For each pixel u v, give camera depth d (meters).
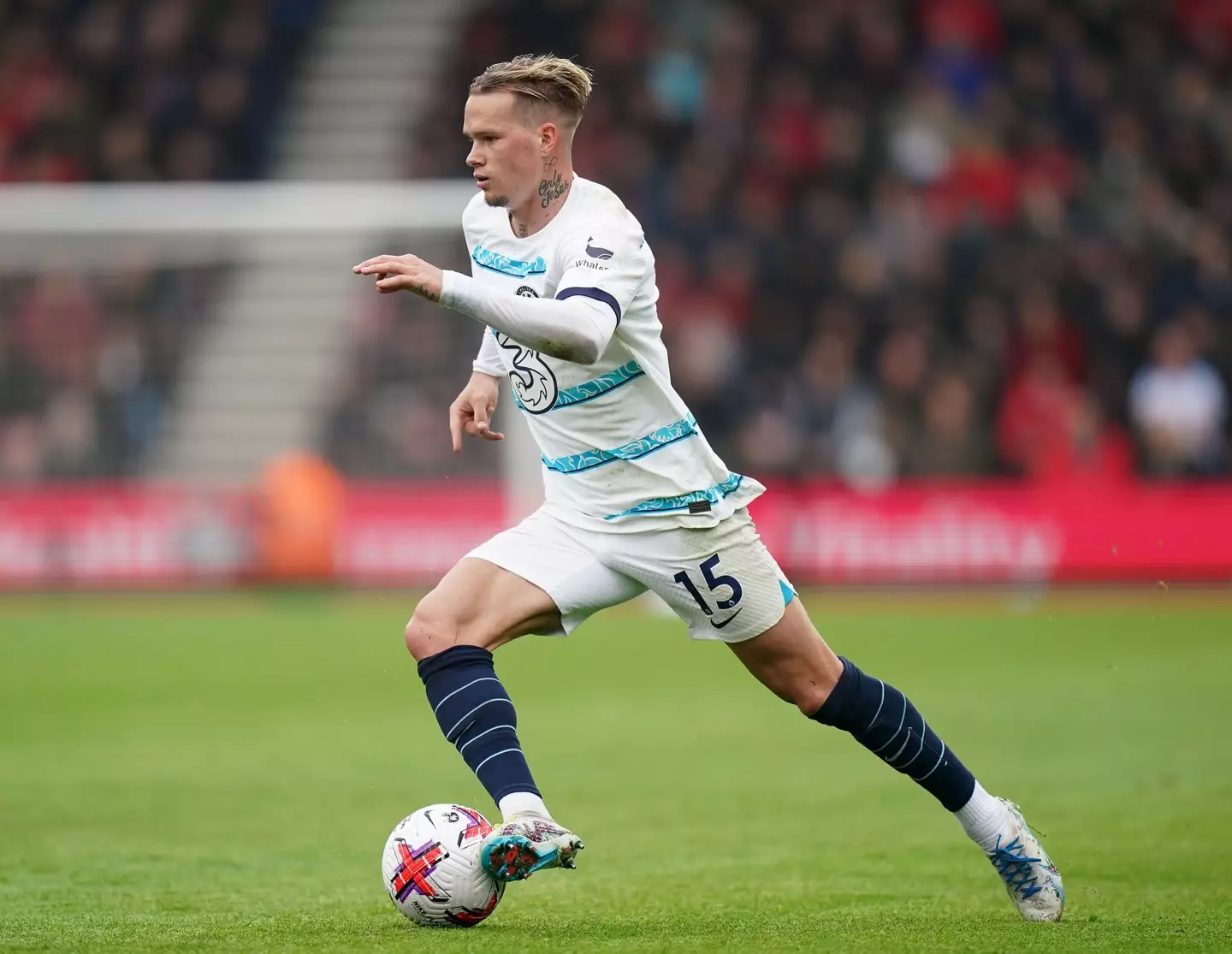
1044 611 55.72
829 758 29.52
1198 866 19.61
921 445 63.66
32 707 36.34
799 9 80.12
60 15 80.62
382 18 84.38
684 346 68.44
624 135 77.38
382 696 38.06
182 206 60.88
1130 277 71.06
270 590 61.34
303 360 68.44
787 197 75.56
